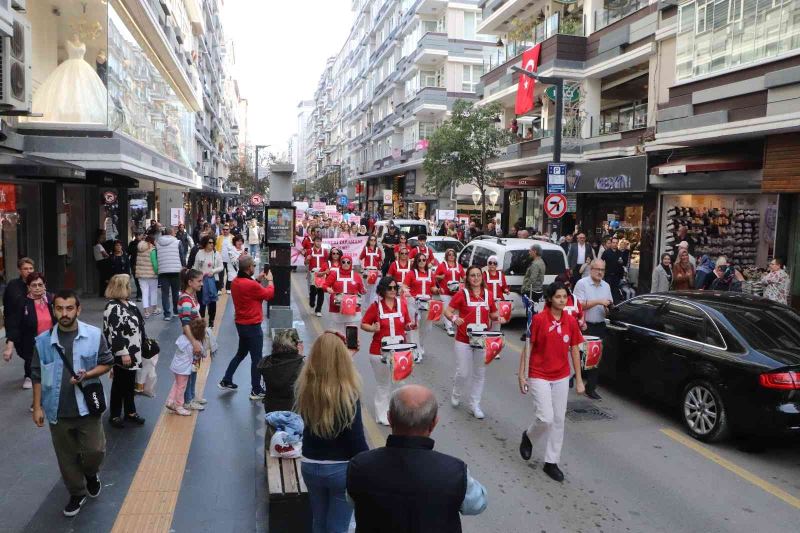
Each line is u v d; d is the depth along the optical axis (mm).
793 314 7449
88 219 16484
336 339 3861
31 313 7664
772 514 5422
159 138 21812
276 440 4926
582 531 5105
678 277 12039
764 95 12766
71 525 4875
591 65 22297
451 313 8133
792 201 13305
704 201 16234
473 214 40000
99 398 4957
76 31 14773
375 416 7852
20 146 13523
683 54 15094
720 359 6918
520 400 8680
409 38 47344
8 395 7949
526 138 25562
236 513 5117
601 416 8016
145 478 5734
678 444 7059
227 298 17031
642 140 18766
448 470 2734
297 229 29781
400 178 52750
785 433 6277
